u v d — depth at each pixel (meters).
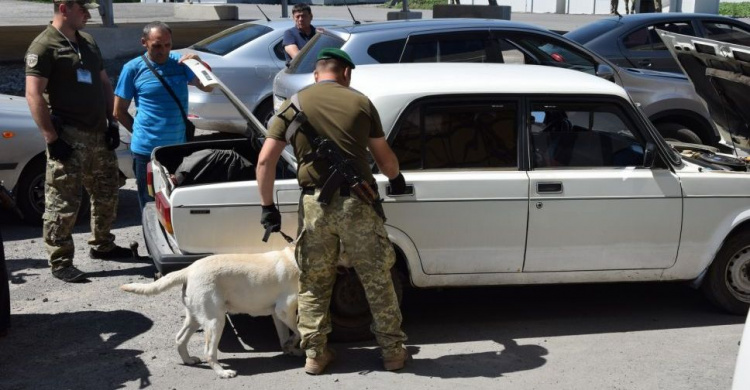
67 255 6.54
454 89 5.39
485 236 5.36
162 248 5.40
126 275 6.70
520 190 5.35
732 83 5.94
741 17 32.34
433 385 4.83
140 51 18.44
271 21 11.44
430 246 5.33
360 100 4.72
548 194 5.38
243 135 11.52
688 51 6.06
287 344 5.20
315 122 4.67
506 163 5.43
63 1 6.15
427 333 5.63
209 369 5.05
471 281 5.45
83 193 8.09
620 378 4.95
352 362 5.15
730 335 5.60
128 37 18.23
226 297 4.91
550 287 6.57
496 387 4.81
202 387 4.80
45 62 6.11
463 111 5.39
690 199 5.55
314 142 4.66
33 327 5.68
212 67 10.38
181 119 6.83
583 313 6.02
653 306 6.16
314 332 4.90
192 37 20.72
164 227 5.60
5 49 18.22
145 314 5.92
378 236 4.75
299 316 4.96
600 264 5.55
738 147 6.46
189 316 4.94
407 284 5.59
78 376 4.96
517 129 5.43
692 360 5.21
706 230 5.61
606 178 5.44
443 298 6.31
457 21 9.09
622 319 5.90
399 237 5.27
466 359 5.20
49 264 6.72
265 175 4.72
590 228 5.46
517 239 5.40
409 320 5.87
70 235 6.54
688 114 9.48
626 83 9.34
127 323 5.75
